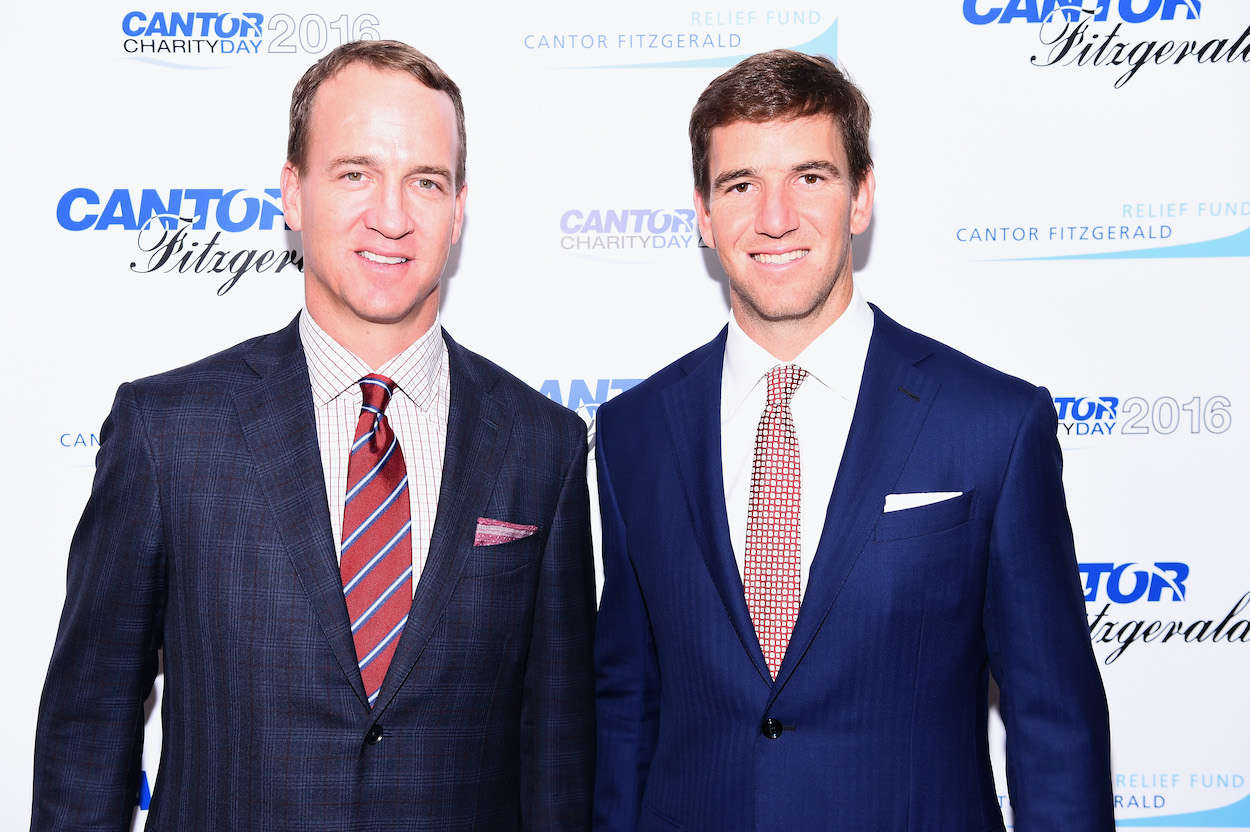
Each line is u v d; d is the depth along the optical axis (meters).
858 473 1.29
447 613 1.29
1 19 1.78
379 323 1.34
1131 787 1.83
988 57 1.81
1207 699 1.82
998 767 1.86
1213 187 1.80
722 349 1.49
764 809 1.24
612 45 1.82
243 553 1.25
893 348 1.39
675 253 1.84
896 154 1.81
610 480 1.50
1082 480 1.82
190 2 1.80
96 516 1.30
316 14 1.81
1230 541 1.81
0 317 1.79
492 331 1.84
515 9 1.81
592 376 1.85
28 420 1.80
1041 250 1.81
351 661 1.23
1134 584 1.82
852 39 1.81
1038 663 1.26
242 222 1.82
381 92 1.31
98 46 1.79
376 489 1.30
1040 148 1.81
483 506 1.34
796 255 1.33
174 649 1.28
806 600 1.25
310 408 1.33
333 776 1.22
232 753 1.23
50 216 1.80
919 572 1.26
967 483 1.29
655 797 1.37
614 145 1.83
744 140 1.33
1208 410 1.81
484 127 1.82
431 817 1.26
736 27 1.81
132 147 1.80
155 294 1.82
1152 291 1.81
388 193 1.29
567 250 1.84
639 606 1.48
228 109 1.81
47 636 1.80
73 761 1.28
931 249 1.82
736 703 1.28
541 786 1.44
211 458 1.28
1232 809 1.82
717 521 1.33
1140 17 1.80
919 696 1.26
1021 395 1.32
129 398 1.32
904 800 1.24
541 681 1.45
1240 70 1.79
